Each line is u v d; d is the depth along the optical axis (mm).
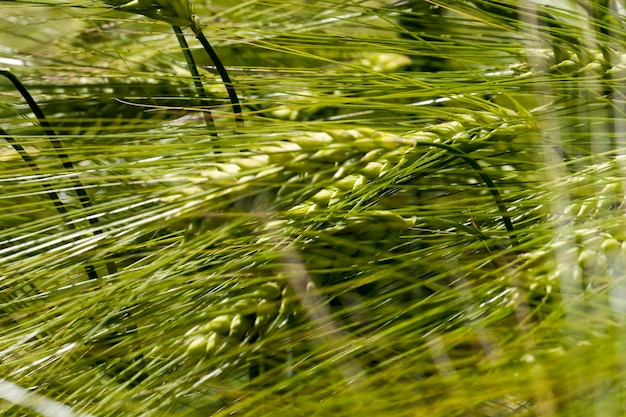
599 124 677
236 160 597
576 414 563
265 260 627
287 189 604
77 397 624
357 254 627
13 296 685
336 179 603
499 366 583
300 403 592
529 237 639
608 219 614
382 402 580
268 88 703
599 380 562
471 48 724
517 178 676
